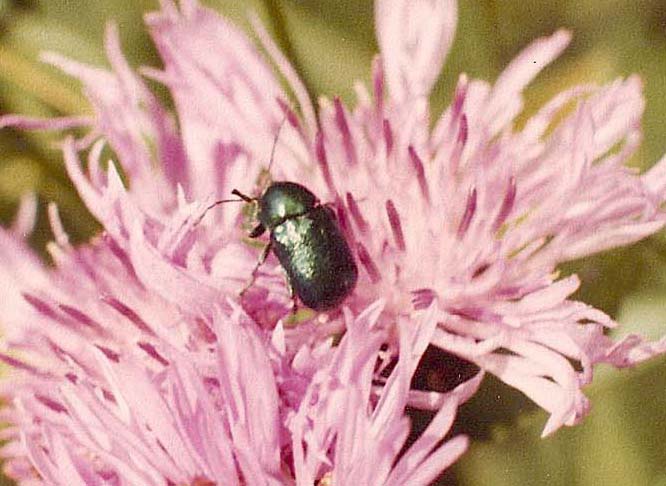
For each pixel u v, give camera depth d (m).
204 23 0.11
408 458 0.09
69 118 0.11
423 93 0.11
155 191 0.10
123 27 0.12
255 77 0.11
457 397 0.09
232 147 0.10
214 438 0.09
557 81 0.11
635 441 0.11
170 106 0.12
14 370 0.10
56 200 0.11
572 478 0.11
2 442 0.10
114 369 0.09
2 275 0.11
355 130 0.10
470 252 0.10
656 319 0.10
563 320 0.10
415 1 0.11
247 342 0.09
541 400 0.09
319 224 0.09
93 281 0.10
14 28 0.12
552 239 0.10
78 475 0.09
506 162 0.10
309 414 0.09
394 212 0.10
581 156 0.10
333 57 0.12
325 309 0.09
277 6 0.11
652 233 0.10
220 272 0.10
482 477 0.10
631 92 0.10
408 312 0.10
